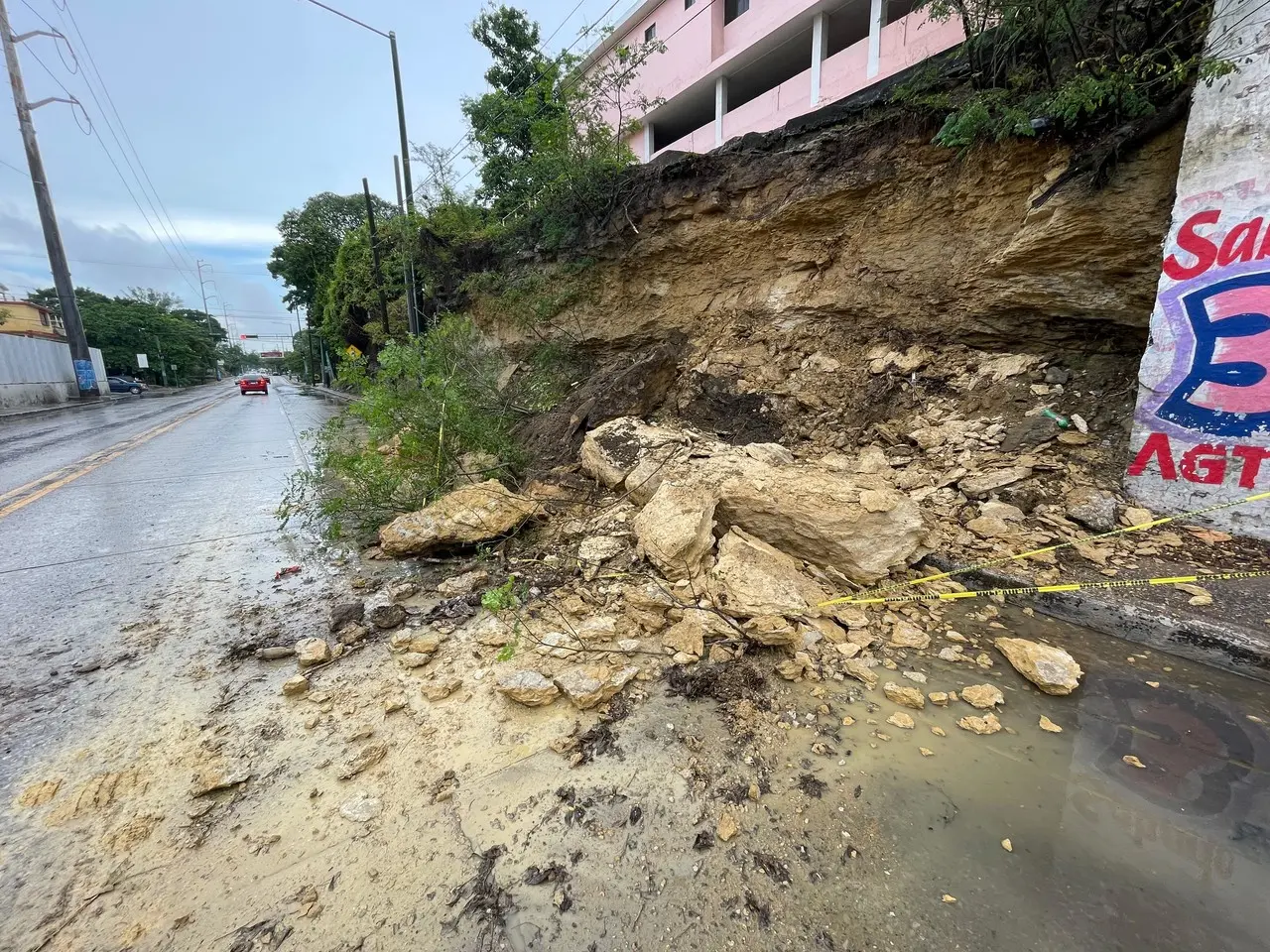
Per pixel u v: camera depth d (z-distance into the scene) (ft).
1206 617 8.07
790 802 5.76
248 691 7.71
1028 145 14.44
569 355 28.81
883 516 10.16
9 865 5.08
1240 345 9.55
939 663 8.10
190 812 5.66
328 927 4.53
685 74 40.70
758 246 21.70
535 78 30.76
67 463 24.50
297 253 92.94
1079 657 8.13
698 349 23.25
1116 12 12.53
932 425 15.72
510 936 4.45
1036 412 14.34
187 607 10.30
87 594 10.85
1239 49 9.16
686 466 12.89
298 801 5.81
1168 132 11.94
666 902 4.73
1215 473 10.07
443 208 39.55
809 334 20.56
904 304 18.22
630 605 9.48
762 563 9.58
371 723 7.02
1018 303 15.44
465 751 6.51
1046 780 6.00
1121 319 13.93
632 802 5.76
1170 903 4.66
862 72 29.25
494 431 17.74
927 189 17.07
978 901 4.70
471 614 9.71
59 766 6.33
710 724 6.91
